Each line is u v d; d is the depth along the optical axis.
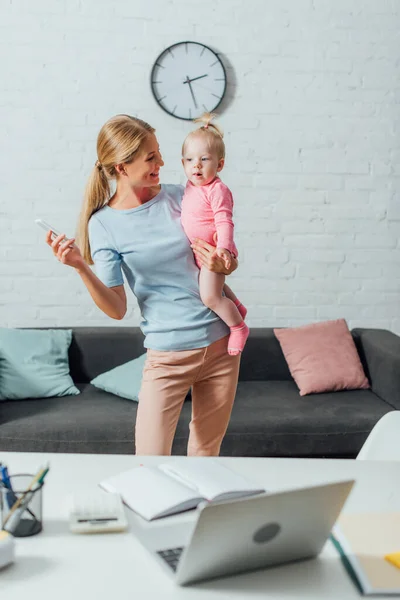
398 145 4.08
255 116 4.00
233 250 2.24
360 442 3.18
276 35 3.97
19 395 3.37
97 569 1.15
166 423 2.26
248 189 4.04
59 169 3.95
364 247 4.12
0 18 3.85
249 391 3.55
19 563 1.16
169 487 1.41
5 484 1.27
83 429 3.07
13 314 4.00
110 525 1.28
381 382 3.47
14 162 3.93
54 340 3.58
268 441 3.13
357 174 4.08
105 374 3.51
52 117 3.92
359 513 1.36
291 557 1.20
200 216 2.25
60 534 1.26
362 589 1.11
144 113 3.96
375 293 4.15
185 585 1.12
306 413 3.23
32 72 3.88
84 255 2.33
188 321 2.24
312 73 4.00
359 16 3.99
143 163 2.17
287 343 3.69
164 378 2.26
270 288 4.10
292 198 4.06
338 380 3.53
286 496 1.11
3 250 3.96
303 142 4.04
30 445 3.05
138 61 3.92
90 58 3.90
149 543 1.22
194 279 2.25
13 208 3.95
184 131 3.98
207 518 1.05
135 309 4.04
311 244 4.09
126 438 3.08
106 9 3.88
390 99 4.05
